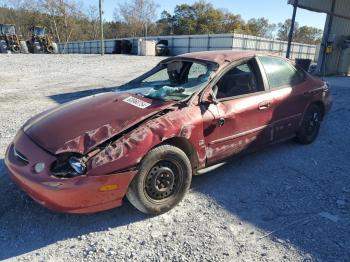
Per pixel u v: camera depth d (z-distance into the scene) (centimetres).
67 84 1167
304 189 383
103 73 1527
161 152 313
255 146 422
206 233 301
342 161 467
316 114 527
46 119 350
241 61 412
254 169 434
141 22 7675
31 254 276
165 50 3822
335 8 1506
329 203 352
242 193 372
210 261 265
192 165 358
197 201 355
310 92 496
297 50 4872
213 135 362
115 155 289
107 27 8144
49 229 308
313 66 1902
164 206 328
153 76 453
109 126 308
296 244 285
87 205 288
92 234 301
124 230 307
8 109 758
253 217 326
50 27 7400
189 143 340
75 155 286
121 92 402
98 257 271
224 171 428
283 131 462
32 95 941
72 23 7588
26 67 1708
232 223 316
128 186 302
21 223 316
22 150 312
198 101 354
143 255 273
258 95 415
